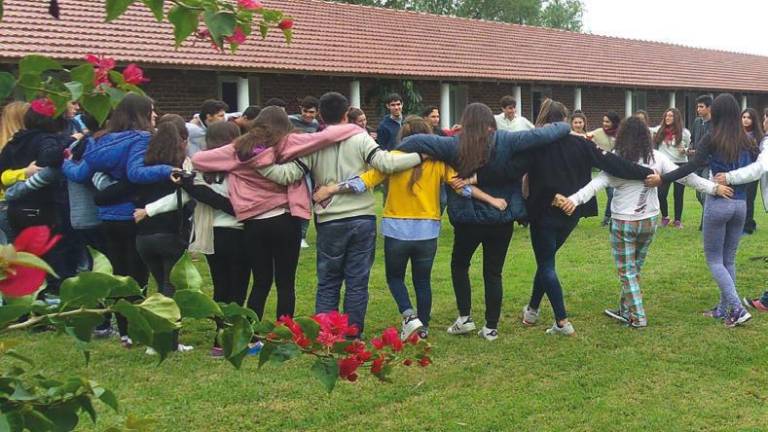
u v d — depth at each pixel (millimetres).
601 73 22750
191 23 1576
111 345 5230
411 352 4270
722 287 5531
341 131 4844
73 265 5832
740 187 5512
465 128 4902
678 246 8914
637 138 5277
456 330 5414
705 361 4797
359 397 4266
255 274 4938
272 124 4719
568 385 4426
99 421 3869
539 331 5543
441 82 18094
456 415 4016
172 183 4805
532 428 3848
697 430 3811
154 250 4852
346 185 4781
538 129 5016
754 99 28703
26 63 1468
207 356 4988
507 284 7066
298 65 15211
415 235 5035
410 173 4949
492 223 5031
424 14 22797
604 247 8922
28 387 1347
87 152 4961
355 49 17562
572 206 5102
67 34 12445
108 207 5004
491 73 19188
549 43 24422
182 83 14148
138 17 13906
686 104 27062
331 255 4922
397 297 5141
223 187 4797
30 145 5277
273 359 1654
